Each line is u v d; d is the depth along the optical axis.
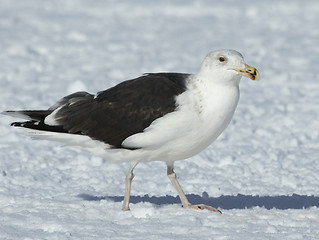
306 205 10.53
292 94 19.39
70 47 25.89
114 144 9.95
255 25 32.06
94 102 10.20
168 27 31.27
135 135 9.73
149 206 10.23
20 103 17.55
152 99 9.78
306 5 37.22
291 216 9.73
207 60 9.88
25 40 26.62
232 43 27.52
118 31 29.91
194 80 9.91
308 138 15.26
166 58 24.28
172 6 36.88
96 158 13.32
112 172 12.60
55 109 10.45
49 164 13.02
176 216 9.50
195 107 9.69
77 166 12.90
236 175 12.55
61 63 23.09
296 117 16.91
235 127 16.03
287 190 11.53
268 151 14.15
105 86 19.83
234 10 35.84
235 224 9.15
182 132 9.69
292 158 13.66
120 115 9.88
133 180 12.16
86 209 9.93
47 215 9.52
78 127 10.13
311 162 13.38
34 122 10.32
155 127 9.63
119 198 10.91
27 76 20.86
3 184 11.57
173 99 9.71
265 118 16.84
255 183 11.99
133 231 8.79
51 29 29.64
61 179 12.05
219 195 11.24
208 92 9.78
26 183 11.69
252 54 25.38
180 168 12.98
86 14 34.25
